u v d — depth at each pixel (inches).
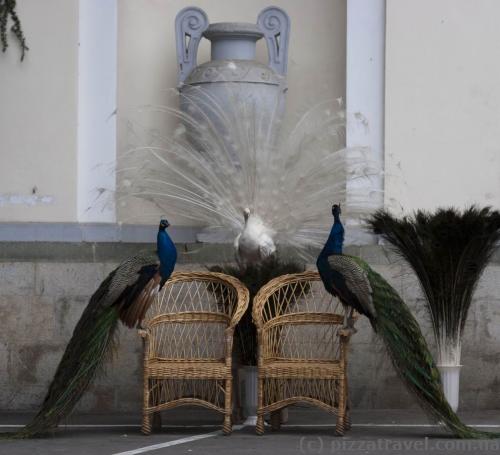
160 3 634.2
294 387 499.8
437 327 518.0
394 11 586.6
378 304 486.6
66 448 463.2
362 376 568.4
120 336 571.2
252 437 486.6
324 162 569.6
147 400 491.2
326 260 490.3
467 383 567.8
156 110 628.4
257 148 568.1
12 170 594.6
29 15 595.2
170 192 586.2
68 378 486.9
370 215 553.0
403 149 586.2
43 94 594.6
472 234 502.9
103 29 604.7
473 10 585.0
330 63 629.6
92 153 601.9
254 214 555.8
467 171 584.1
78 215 597.9
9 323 573.6
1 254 585.0
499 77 583.8
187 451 454.0
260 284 519.2
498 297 565.9
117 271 488.1
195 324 562.9
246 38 611.2
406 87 586.6
